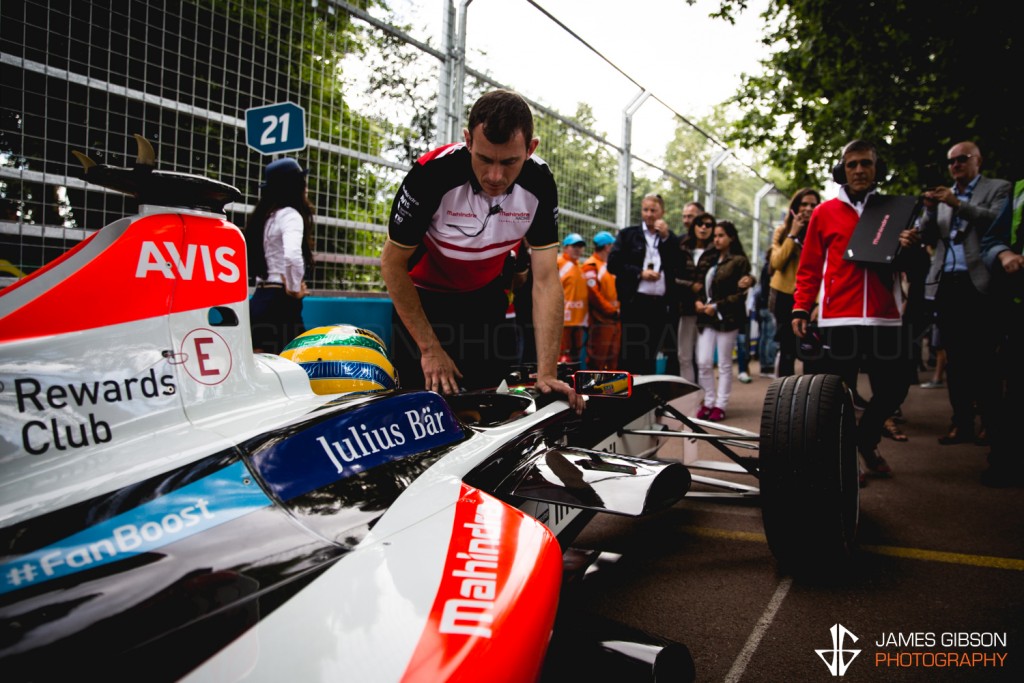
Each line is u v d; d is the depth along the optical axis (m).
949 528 2.76
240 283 1.28
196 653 0.70
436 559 0.93
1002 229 3.43
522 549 1.01
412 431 1.32
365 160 4.33
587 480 1.38
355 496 1.05
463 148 1.96
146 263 1.12
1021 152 7.11
